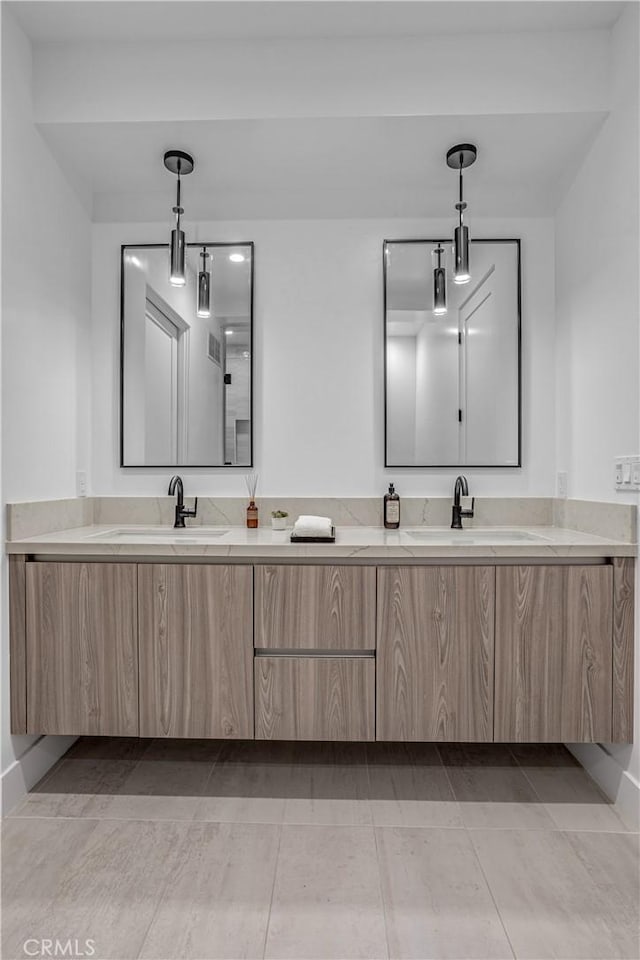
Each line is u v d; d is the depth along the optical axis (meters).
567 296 2.18
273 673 1.74
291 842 1.51
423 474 2.32
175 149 2.02
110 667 1.75
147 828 1.56
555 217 2.30
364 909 1.27
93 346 2.35
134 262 2.35
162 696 1.75
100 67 1.86
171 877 1.37
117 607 1.75
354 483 2.33
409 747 2.05
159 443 2.35
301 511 2.31
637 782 1.63
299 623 1.73
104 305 2.35
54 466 2.02
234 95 1.85
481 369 2.31
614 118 1.79
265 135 1.94
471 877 1.38
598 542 1.75
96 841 1.50
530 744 2.07
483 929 1.22
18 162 1.77
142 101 1.86
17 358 1.78
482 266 2.32
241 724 1.74
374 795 1.74
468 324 2.31
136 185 2.28
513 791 1.77
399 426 2.31
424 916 1.25
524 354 2.33
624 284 1.74
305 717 1.74
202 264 2.34
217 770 1.89
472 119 1.85
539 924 1.24
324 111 1.84
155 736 1.75
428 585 1.72
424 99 1.84
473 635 1.72
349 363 2.33
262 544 1.73
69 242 2.14
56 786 1.79
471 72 1.83
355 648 1.73
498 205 2.32
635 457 1.68
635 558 1.70
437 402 2.32
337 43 1.85
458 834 1.55
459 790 1.77
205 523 2.31
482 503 2.30
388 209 2.33
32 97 1.85
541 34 1.83
